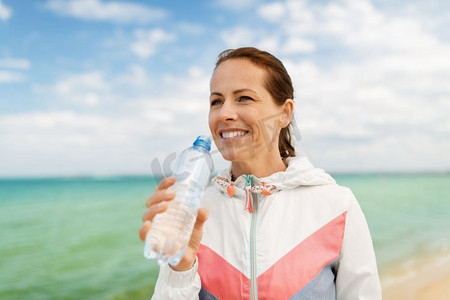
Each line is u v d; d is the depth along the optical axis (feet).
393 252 28.53
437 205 61.36
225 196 5.60
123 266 30.17
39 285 26.30
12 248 38.01
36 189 123.54
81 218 57.57
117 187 134.21
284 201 5.32
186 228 4.05
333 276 5.10
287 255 4.90
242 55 5.32
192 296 4.56
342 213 5.20
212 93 5.34
